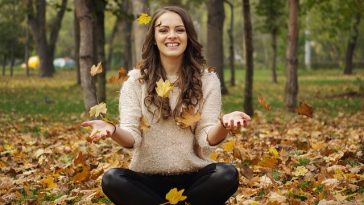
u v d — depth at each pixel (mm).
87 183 6062
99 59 14398
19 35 44688
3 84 33656
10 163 7625
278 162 6645
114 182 3707
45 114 15961
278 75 54125
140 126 3703
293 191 5285
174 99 3840
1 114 15945
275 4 31844
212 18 20953
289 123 12539
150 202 3719
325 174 5926
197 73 3885
